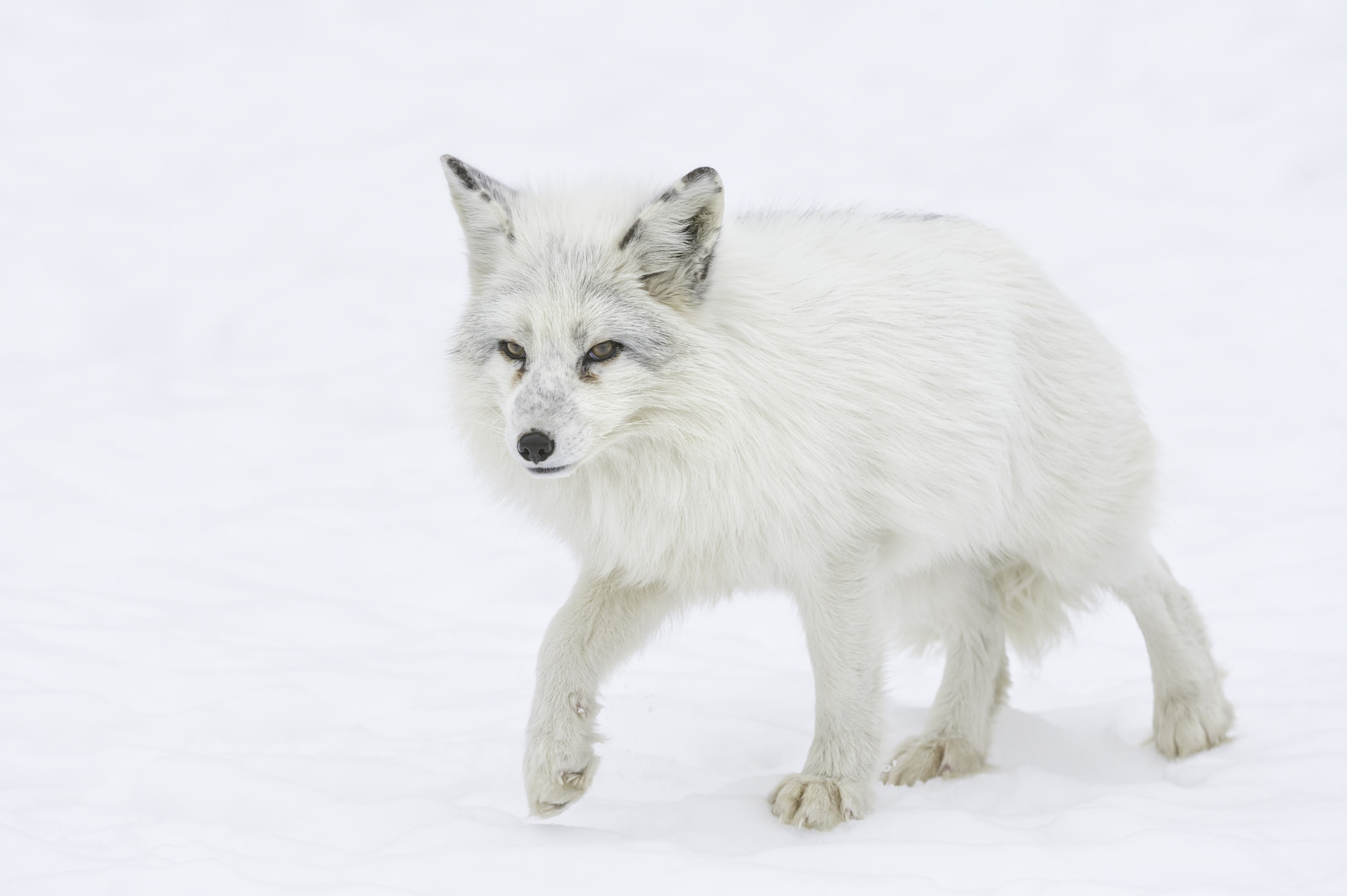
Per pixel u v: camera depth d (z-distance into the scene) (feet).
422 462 54.54
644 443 22.12
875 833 21.22
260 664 31.91
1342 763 22.98
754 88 135.33
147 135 127.75
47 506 45.09
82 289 82.84
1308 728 26.66
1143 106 118.21
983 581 27.76
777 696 30.78
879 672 23.08
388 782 24.58
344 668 31.58
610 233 22.20
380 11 182.09
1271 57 124.36
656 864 18.92
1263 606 36.01
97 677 30.04
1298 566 38.17
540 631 36.37
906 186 106.83
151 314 78.07
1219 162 102.78
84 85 143.54
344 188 105.81
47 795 23.09
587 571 24.12
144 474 51.03
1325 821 20.13
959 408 23.71
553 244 22.20
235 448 55.67
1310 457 49.78
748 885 18.17
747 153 118.21
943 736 26.84
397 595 39.99
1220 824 20.65
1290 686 29.50
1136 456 26.96
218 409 60.34
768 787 23.68
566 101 134.82
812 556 22.61
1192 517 44.09
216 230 96.84
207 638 33.42
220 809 22.68
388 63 154.51
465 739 27.27
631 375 21.43
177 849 19.92
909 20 161.17
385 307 77.97
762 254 23.47
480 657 33.22
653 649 35.17
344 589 39.75
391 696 30.45
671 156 117.39
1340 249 79.36
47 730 26.91
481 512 47.98
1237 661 31.78
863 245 24.76
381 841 21.44
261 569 40.34
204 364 70.44
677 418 21.71
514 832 20.92
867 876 18.38
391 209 99.96
